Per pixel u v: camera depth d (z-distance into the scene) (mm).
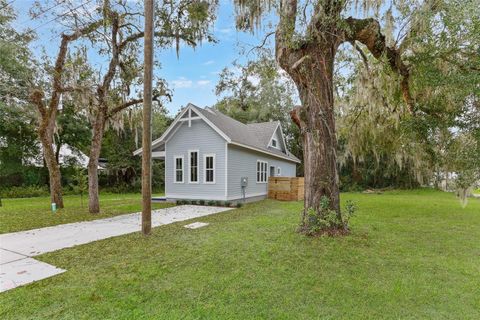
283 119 24516
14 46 8695
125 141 20484
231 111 24438
